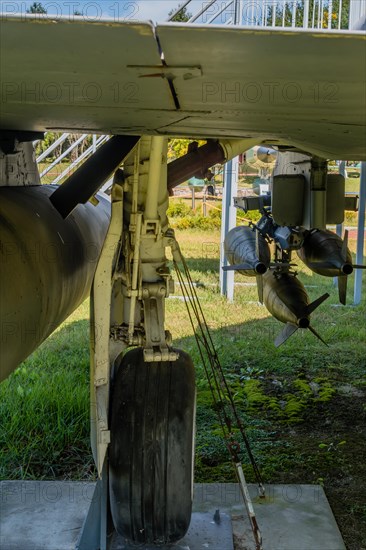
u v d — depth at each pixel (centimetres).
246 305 901
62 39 130
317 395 570
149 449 307
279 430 496
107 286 299
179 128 235
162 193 318
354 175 2056
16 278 236
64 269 298
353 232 1666
